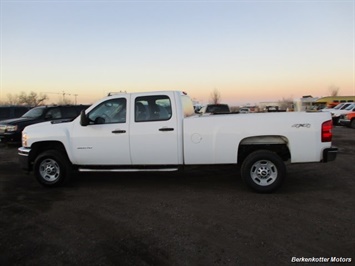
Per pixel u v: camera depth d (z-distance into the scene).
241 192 6.16
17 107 19.30
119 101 6.52
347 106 26.55
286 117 5.89
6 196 6.21
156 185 6.82
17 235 4.33
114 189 6.59
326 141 5.85
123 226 4.58
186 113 6.75
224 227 4.46
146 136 6.27
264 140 6.04
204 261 3.54
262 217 4.81
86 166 6.71
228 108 20.03
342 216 4.80
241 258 3.59
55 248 3.93
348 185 6.54
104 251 3.83
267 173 5.99
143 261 3.58
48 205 5.62
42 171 6.80
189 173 7.91
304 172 7.80
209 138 6.06
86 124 6.38
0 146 14.05
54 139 6.63
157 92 6.34
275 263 3.47
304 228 4.38
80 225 4.66
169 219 4.82
